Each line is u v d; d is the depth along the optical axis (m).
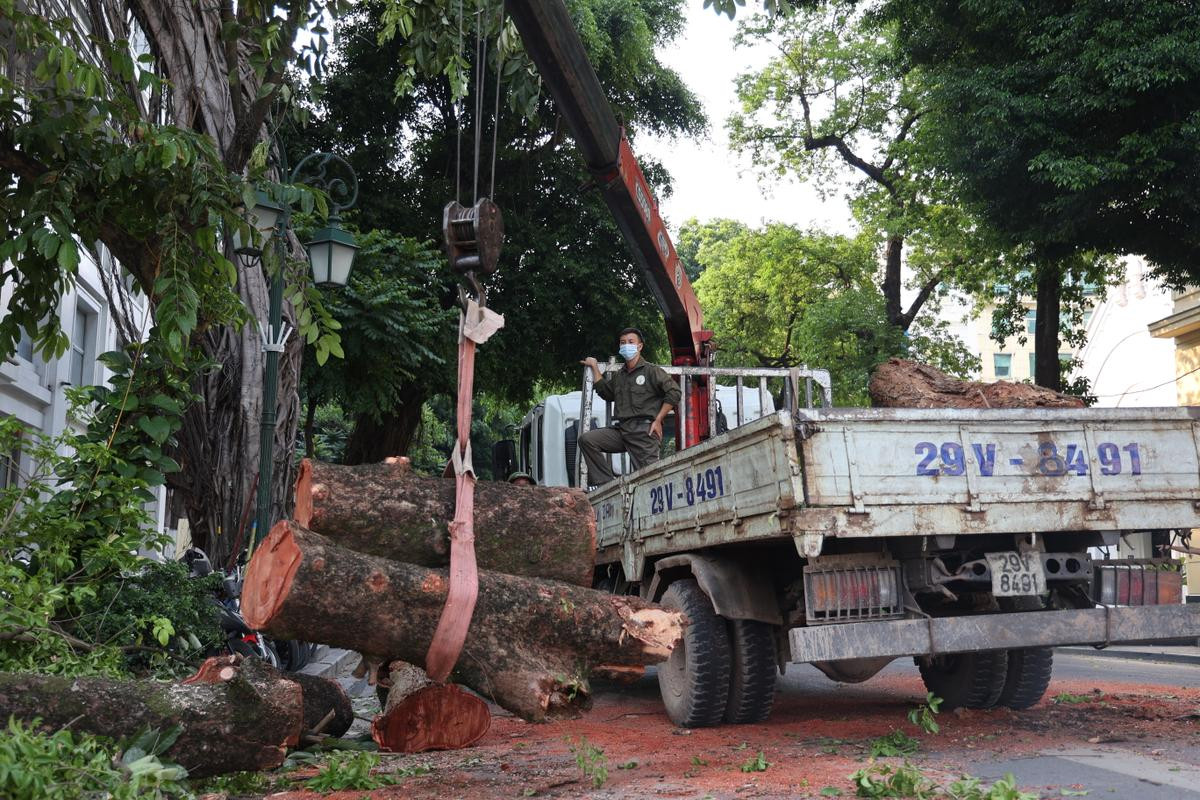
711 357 11.19
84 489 7.09
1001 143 16.00
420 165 24.19
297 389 12.87
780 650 6.91
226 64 11.95
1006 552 5.98
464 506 4.77
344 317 17.39
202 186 7.16
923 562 6.00
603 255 24.75
